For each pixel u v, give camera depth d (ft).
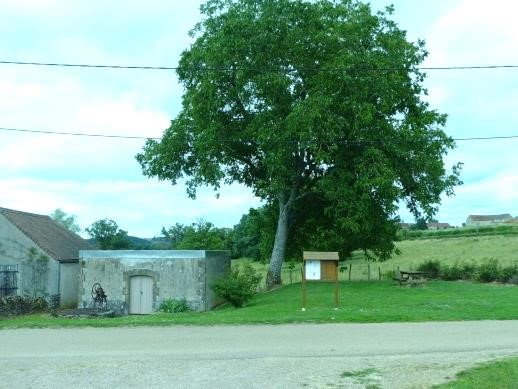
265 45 96.68
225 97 102.27
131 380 33.99
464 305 68.49
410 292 86.94
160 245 225.56
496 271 108.17
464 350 41.11
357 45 96.32
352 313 60.44
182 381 33.58
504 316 57.77
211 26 108.99
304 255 68.59
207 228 160.76
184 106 114.11
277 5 98.68
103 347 44.70
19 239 112.06
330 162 100.12
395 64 100.12
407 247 248.93
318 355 39.93
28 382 33.94
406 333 48.65
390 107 100.53
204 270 93.76
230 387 32.24
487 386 30.96
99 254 97.35
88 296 97.19
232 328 52.95
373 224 104.94
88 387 32.68
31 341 48.08
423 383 32.09
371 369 35.55
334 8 102.37
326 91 95.30
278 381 33.22
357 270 177.58
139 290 96.07
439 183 104.53
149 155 114.62
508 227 284.41
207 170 102.78
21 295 110.22
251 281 82.69
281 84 93.86
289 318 57.21
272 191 104.63
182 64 111.65
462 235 283.59
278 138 94.02
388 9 109.09
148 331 52.29
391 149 98.63
